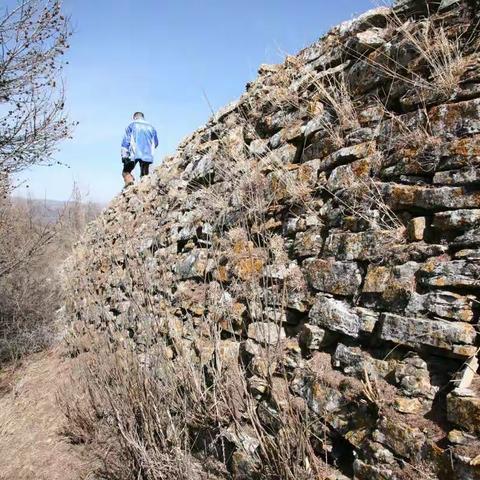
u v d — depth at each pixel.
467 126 2.32
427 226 2.34
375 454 2.04
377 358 2.26
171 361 3.52
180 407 3.16
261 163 3.78
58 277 9.80
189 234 4.50
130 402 3.53
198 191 4.67
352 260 2.60
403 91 2.78
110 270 6.41
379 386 2.15
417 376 2.04
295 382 2.60
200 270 4.04
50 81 6.98
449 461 1.77
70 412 4.92
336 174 2.95
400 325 2.17
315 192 3.13
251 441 2.68
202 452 3.17
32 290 9.29
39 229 9.45
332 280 2.65
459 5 2.66
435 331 2.03
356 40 3.23
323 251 2.83
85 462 4.23
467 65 2.46
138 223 6.31
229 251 3.68
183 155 5.77
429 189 2.35
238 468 2.72
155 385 3.33
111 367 3.98
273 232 3.36
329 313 2.58
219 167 4.33
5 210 8.59
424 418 1.95
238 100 4.82
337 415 2.29
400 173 2.55
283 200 3.36
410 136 2.56
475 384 1.86
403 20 3.03
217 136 4.99
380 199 2.59
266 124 4.07
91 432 4.51
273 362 2.73
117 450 3.85
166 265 4.71
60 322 8.45
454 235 2.21
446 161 2.34
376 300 2.38
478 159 2.21
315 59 3.84
